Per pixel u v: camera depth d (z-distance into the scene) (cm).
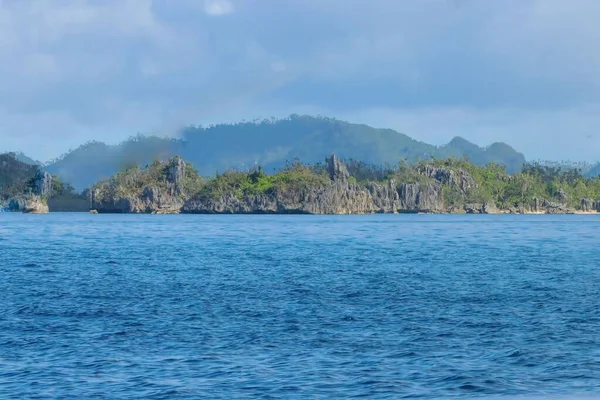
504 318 8919
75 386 6119
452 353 7156
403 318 8931
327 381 6238
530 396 5844
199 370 6569
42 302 10244
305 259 17388
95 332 8125
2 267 15362
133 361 6869
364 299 10469
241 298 10569
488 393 5928
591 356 7031
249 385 6131
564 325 8475
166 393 5934
